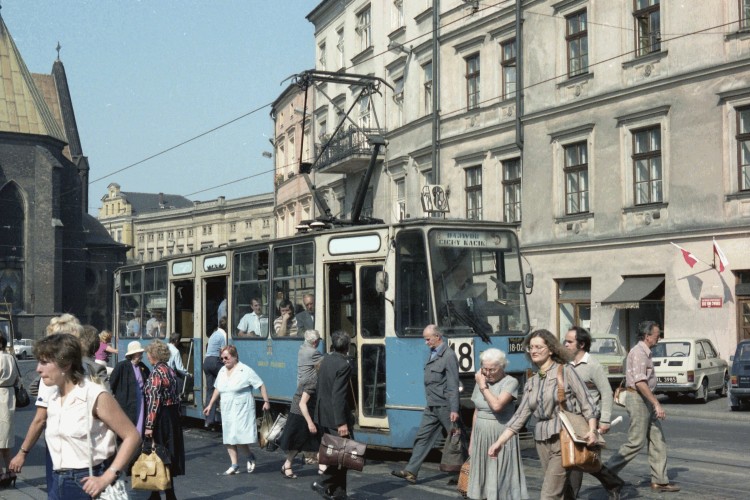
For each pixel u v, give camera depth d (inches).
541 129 1206.9
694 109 1005.2
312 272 585.6
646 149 1072.8
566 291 1186.6
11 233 2748.5
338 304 576.4
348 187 1765.5
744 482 430.6
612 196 1102.4
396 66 1560.0
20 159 2778.1
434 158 1405.0
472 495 333.4
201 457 576.1
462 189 1364.4
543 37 1204.5
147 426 388.2
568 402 291.3
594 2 1124.5
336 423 401.1
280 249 627.2
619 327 1095.0
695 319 1003.9
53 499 221.0
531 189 1223.5
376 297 536.7
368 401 535.5
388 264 525.3
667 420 796.6
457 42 1371.8
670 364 940.6
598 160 1122.0
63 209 3038.9
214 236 3969.0
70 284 3026.6
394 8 1579.7
